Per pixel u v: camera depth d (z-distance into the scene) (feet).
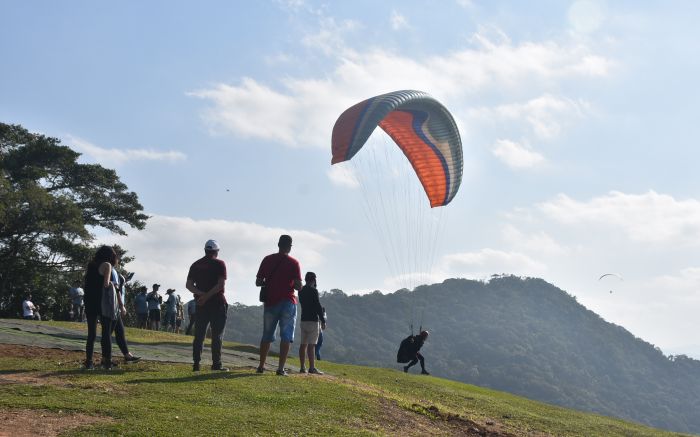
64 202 166.50
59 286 164.86
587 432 55.01
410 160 85.97
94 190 193.06
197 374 41.78
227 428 30.37
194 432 29.22
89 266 41.91
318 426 33.12
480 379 600.80
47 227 159.43
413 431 36.91
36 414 29.50
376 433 33.94
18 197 159.22
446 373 610.24
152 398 34.17
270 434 30.50
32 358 42.39
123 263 180.34
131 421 29.73
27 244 164.86
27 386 34.04
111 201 193.47
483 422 47.88
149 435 28.22
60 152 187.52
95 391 34.40
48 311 169.58
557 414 61.77
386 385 56.90
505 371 602.85
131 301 173.27
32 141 190.49
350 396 41.42
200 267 43.80
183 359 48.88
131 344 56.65
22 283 163.94
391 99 71.61
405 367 74.49
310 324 49.29
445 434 38.14
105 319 41.34
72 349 46.98
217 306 44.01
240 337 551.18
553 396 565.12
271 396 37.68
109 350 41.42
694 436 65.16
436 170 84.02
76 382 36.11
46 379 36.32
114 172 195.83
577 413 66.18
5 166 181.57
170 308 96.73
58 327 62.54
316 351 74.49
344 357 608.60
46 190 178.60
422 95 75.05
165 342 64.39
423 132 81.25
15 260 163.53
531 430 50.37
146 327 92.38
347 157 69.56
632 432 59.62
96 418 29.81
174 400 34.24
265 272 44.93
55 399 31.91
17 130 193.88
